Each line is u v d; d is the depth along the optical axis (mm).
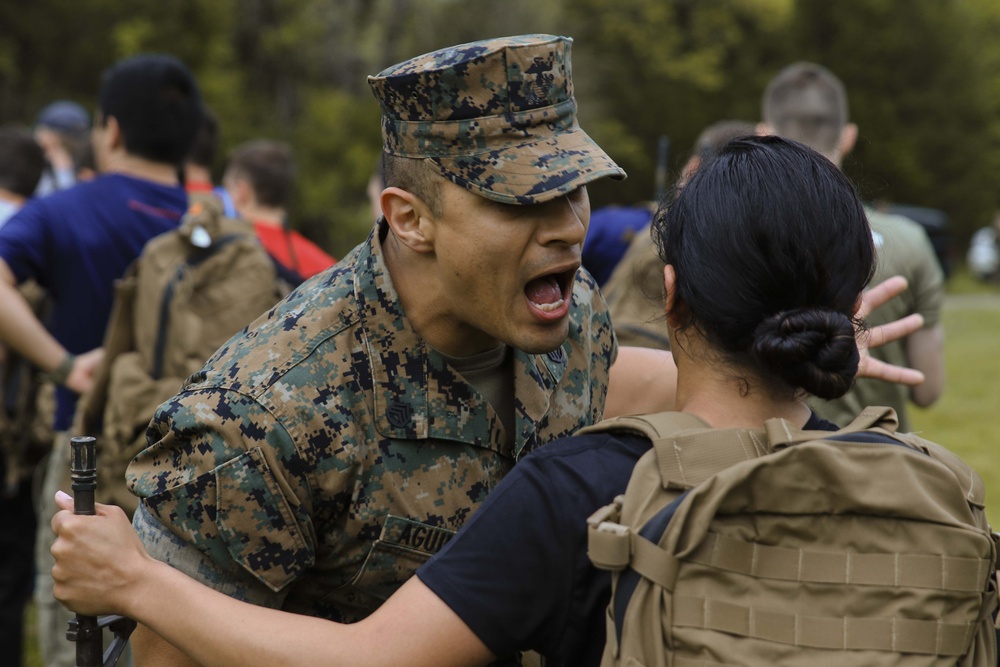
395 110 1607
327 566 1704
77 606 1535
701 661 1271
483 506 1448
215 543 1612
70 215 3387
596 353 1981
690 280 1431
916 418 9492
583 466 1438
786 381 1396
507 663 1681
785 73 3852
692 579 1300
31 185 4945
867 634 1272
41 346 3322
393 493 1673
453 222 1583
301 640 1433
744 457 1367
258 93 19562
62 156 6688
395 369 1686
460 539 1433
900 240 3406
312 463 1622
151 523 1640
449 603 1402
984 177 29578
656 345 2713
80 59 17562
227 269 3113
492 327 1645
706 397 1473
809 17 28703
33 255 3363
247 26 19375
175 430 1620
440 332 1697
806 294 1394
